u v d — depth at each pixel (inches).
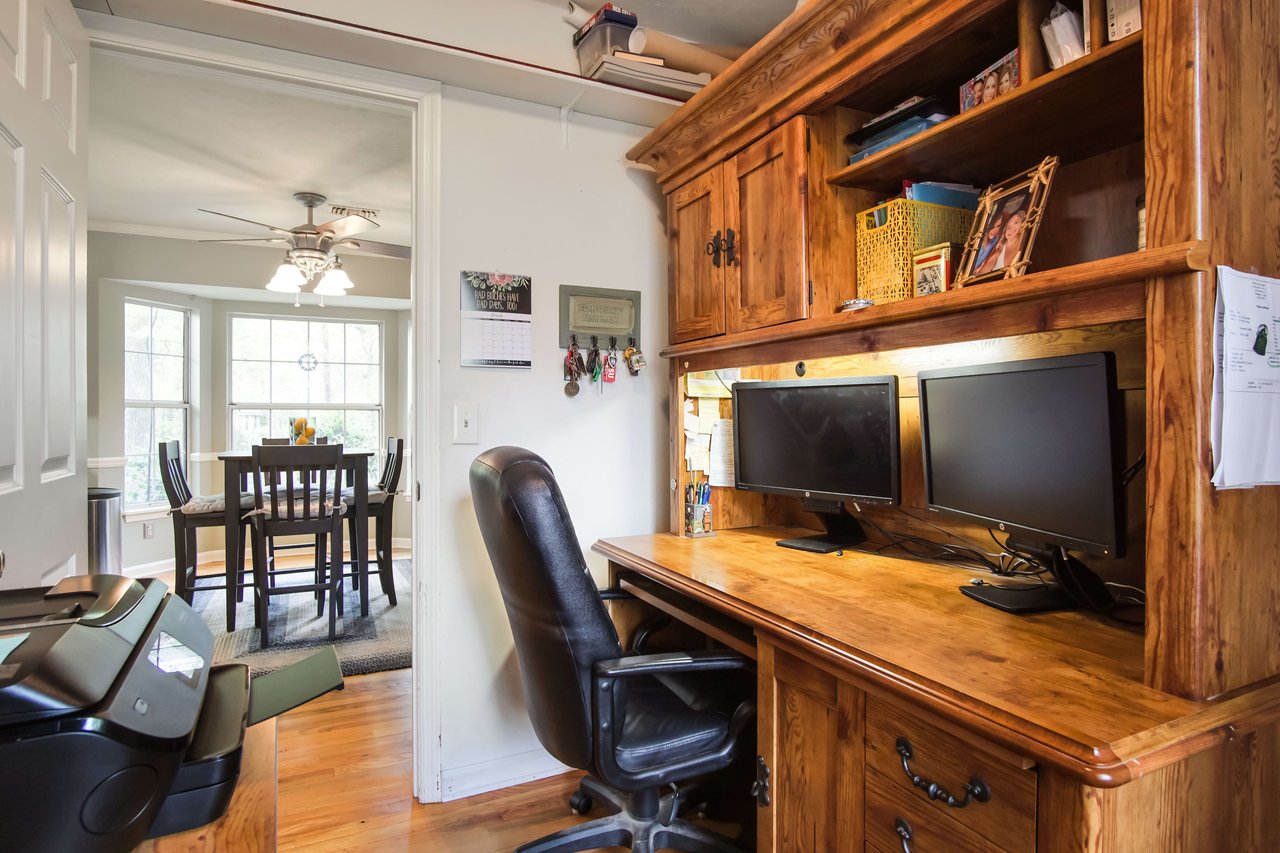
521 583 54.8
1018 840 35.3
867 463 71.6
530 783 85.7
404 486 229.8
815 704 50.1
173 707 27.4
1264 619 39.3
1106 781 30.4
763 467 85.0
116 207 163.6
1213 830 36.5
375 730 98.7
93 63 95.3
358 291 207.2
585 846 65.9
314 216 170.9
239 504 142.3
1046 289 43.7
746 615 54.8
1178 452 36.8
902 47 55.0
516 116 85.9
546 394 88.0
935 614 52.3
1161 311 37.5
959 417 61.5
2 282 40.4
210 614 154.3
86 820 23.5
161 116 112.8
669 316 90.1
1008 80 51.3
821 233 67.0
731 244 77.0
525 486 52.6
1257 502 38.9
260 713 34.3
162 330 199.2
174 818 28.1
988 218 53.6
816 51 62.3
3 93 40.8
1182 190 36.3
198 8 65.6
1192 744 33.3
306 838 73.3
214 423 210.5
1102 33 43.3
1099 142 55.7
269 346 217.8
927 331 56.2
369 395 231.0
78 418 55.4
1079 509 48.6
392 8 75.2
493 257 84.7
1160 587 37.8
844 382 73.7
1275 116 39.8
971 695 37.4
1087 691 37.8
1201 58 36.0
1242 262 37.5
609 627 55.2
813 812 50.3
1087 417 47.8
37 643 25.3
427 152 80.9
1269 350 38.4
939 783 39.9
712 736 59.9
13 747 22.2
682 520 88.2
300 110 110.7
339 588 147.6
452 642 82.3
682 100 87.4
